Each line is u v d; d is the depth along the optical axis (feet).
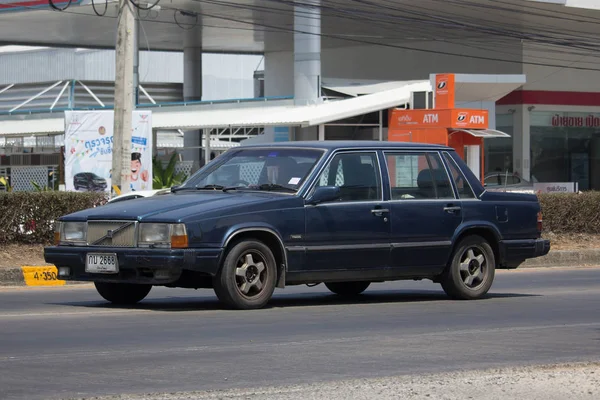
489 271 91.40
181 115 287.69
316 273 80.79
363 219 82.69
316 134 278.26
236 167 85.25
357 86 293.02
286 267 79.25
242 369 52.95
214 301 87.86
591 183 384.06
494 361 56.34
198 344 61.31
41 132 292.61
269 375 51.29
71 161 199.00
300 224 79.56
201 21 334.24
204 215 75.36
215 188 83.87
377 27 329.72
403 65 370.32
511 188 306.96
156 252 74.23
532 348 61.36
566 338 65.98
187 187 85.61
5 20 339.36
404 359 56.65
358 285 95.96
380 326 71.00
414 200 86.17
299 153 83.56
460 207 88.74
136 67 291.58
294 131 282.77
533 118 370.73
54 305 84.64
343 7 298.56
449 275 89.15
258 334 65.92
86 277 78.43
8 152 309.63
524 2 304.71
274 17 325.01
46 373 51.42
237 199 78.59
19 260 118.42
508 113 371.76
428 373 52.16
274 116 261.24
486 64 363.76
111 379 49.93
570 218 163.02
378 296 95.61
